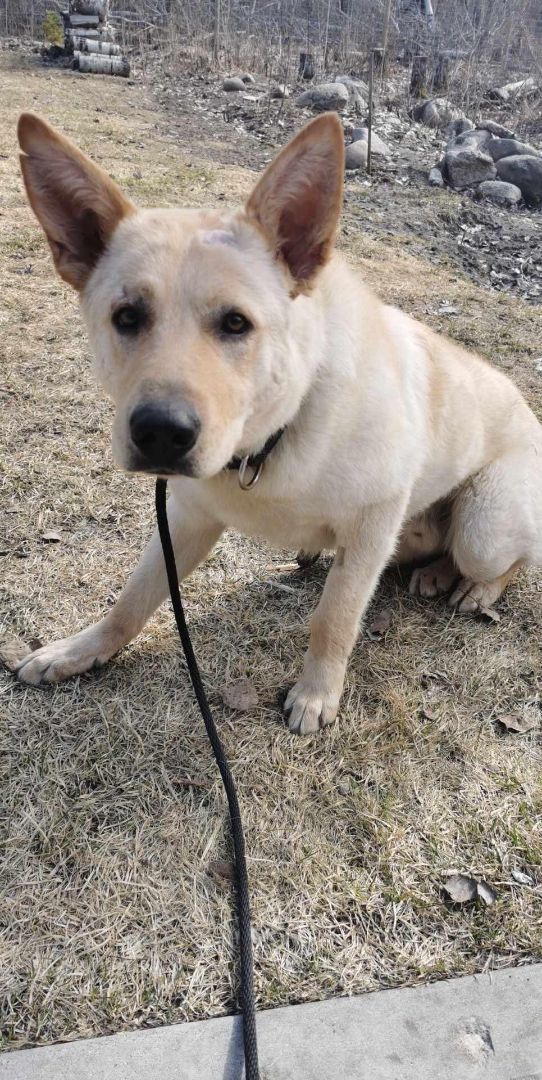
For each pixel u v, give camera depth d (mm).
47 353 1629
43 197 815
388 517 957
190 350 757
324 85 4246
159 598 1028
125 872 848
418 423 992
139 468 756
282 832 890
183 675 1039
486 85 4758
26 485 1289
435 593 1203
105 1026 751
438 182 3230
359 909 834
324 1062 731
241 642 1091
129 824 886
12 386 1510
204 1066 728
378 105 4430
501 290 2354
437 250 2561
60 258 836
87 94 4211
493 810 925
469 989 781
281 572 1205
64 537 1210
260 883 848
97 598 1126
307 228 817
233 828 871
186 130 3693
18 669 1016
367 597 988
